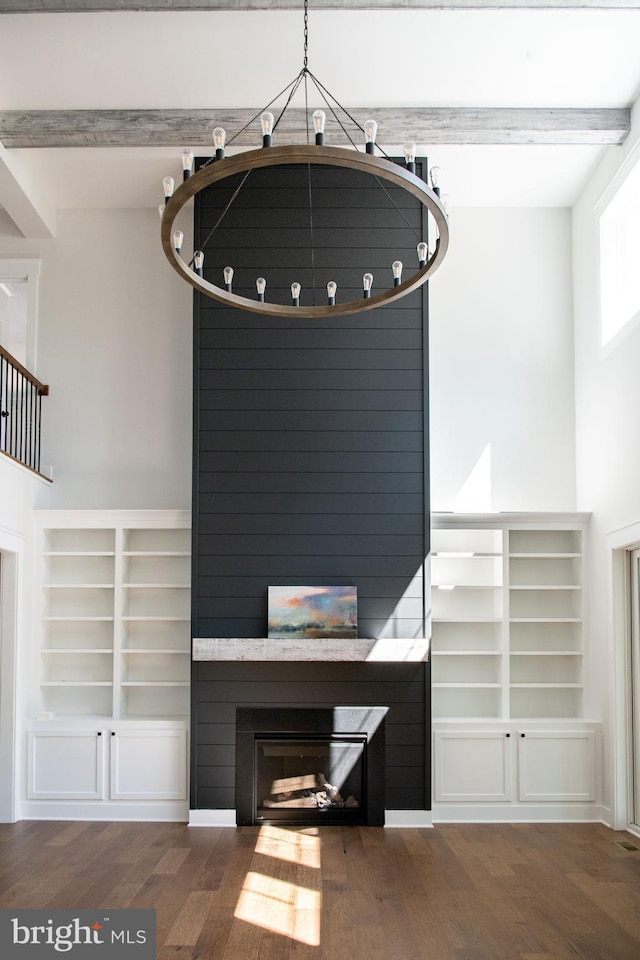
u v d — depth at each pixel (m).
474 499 8.36
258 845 6.64
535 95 7.15
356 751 7.33
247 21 6.36
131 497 8.30
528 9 6.11
